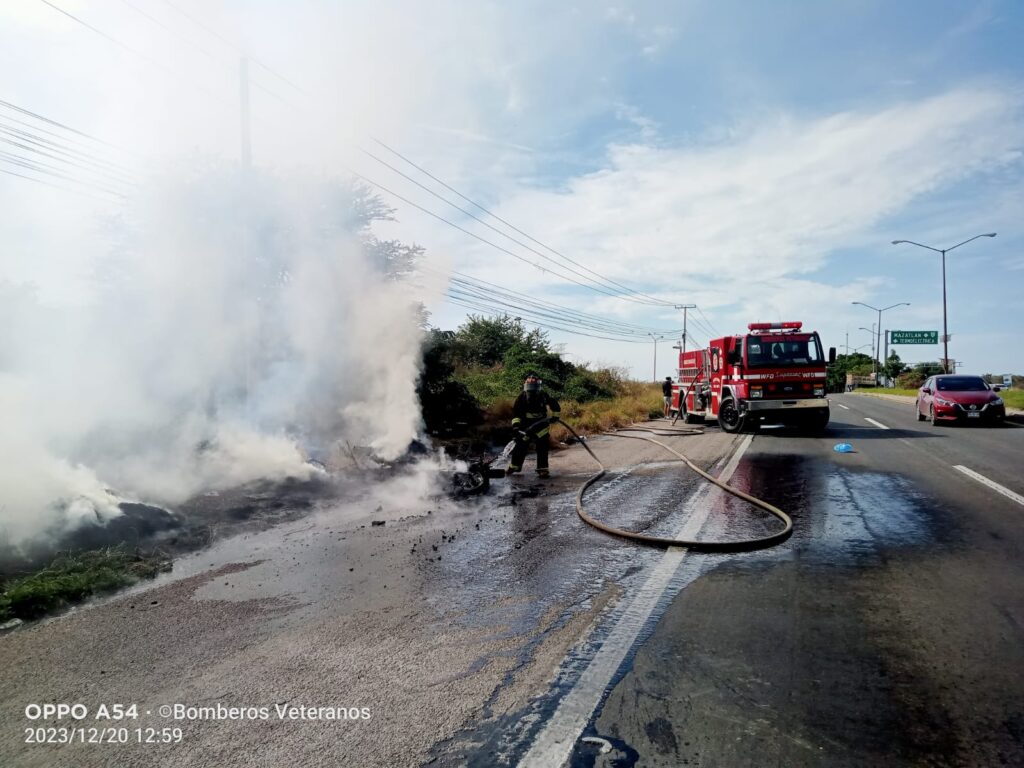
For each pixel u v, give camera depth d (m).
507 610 4.36
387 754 2.73
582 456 13.03
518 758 2.68
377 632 4.02
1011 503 7.62
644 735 2.83
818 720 2.93
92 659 3.72
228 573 5.33
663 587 4.78
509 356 29.39
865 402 37.41
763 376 16.81
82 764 2.74
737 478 9.80
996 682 3.26
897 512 7.25
